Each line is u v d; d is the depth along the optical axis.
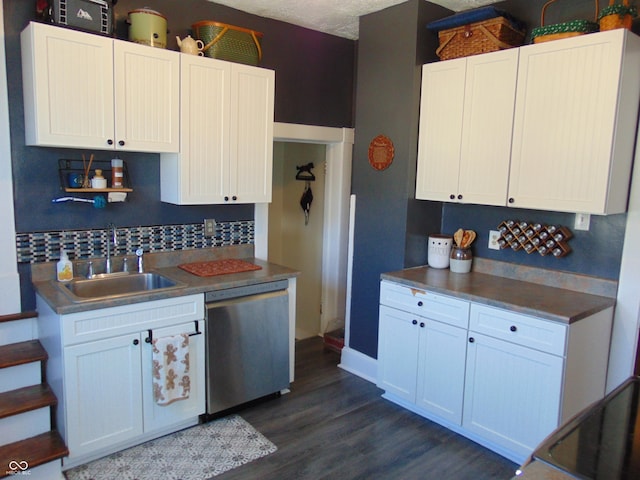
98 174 2.78
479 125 2.89
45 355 2.55
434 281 3.00
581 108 2.45
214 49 2.98
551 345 2.37
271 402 3.22
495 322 2.59
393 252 3.38
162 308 2.60
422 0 3.10
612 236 2.67
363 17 3.45
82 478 2.36
